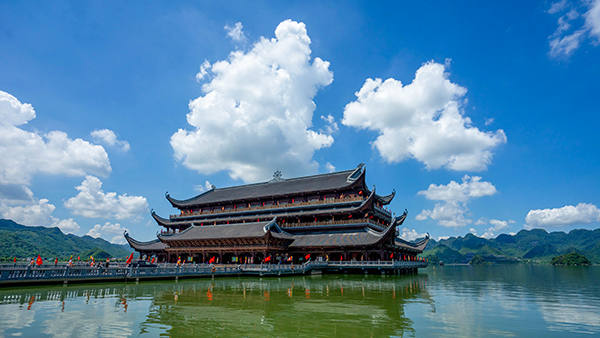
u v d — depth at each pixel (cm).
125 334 1855
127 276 4247
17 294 3141
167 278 4669
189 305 2712
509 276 7131
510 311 2562
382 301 2975
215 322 2134
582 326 2089
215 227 7662
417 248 8875
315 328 1997
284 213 7931
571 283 5169
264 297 3169
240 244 6731
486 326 2073
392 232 6381
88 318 2217
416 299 3141
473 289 4147
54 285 3675
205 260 7450
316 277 5569
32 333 1852
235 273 5556
